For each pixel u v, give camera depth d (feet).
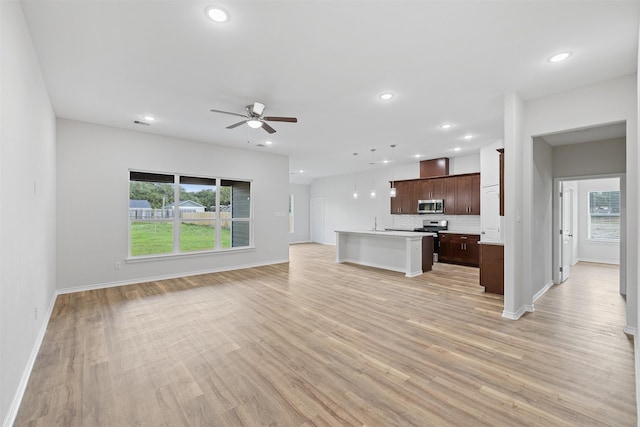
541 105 11.39
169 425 5.57
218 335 9.55
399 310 11.88
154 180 17.49
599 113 10.14
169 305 12.59
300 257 26.50
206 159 19.31
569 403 6.09
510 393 6.45
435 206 24.72
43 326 9.78
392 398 6.32
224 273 19.26
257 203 22.00
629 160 9.46
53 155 13.00
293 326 10.28
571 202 21.70
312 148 20.95
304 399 6.31
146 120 14.51
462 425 5.50
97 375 7.25
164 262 17.56
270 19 6.94
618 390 6.51
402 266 19.83
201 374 7.29
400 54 8.52
